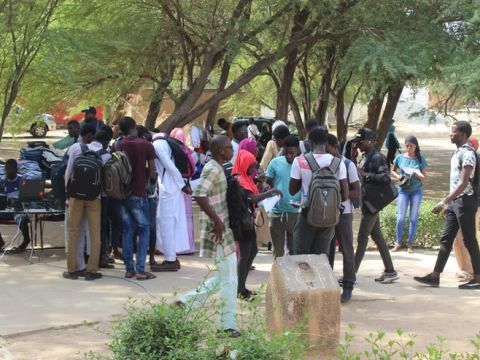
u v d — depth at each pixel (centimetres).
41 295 755
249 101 2545
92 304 720
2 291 769
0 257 962
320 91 1992
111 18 1419
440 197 1830
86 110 1012
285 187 775
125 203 829
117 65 1523
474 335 631
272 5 1543
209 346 417
